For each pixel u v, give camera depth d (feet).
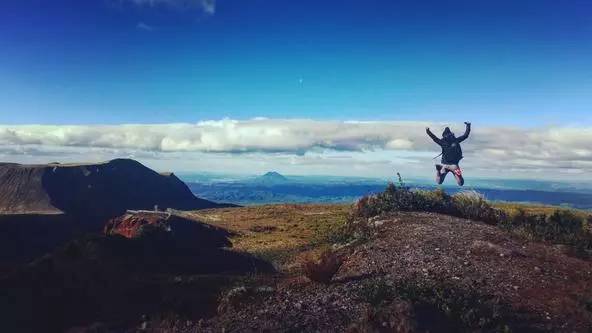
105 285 62.54
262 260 96.27
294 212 258.57
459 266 58.23
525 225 81.61
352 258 67.00
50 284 61.11
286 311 47.75
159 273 70.90
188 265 81.82
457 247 65.92
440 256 62.28
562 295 49.52
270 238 151.02
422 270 57.26
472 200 97.76
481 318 42.78
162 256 80.79
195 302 55.77
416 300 45.83
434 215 89.25
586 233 77.41
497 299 47.55
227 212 285.43
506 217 90.58
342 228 97.50
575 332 42.06
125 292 60.59
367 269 59.93
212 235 144.66
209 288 61.31
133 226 139.33
